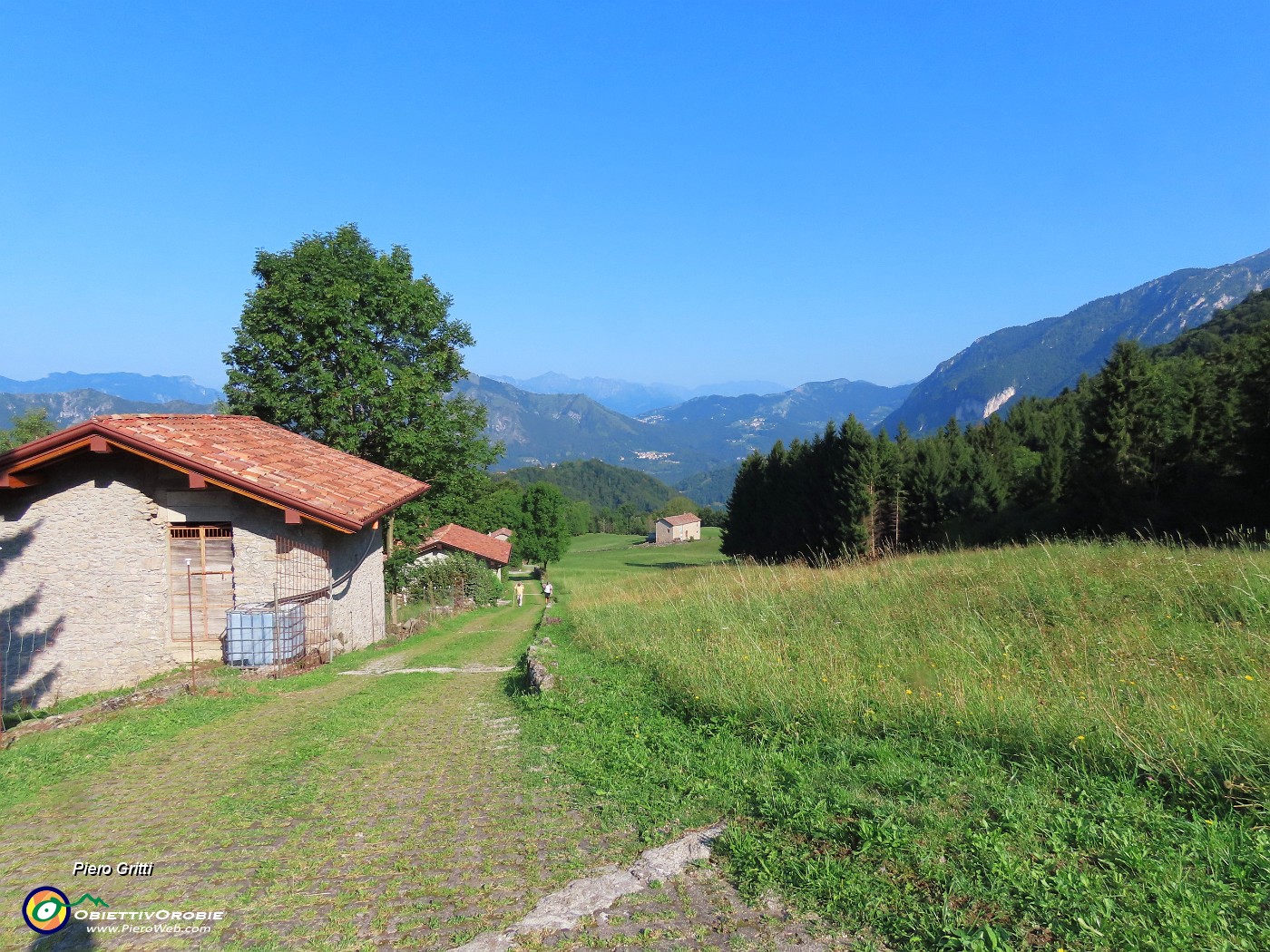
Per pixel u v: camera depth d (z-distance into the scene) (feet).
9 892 13.14
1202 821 11.65
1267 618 25.08
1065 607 30.32
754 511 186.80
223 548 44.96
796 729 18.93
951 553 63.10
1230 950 8.74
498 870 12.89
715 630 35.01
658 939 10.27
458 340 96.12
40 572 43.11
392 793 17.74
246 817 16.46
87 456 43.91
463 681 37.22
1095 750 14.71
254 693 33.50
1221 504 73.92
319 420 80.02
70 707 38.81
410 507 91.86
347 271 83.25
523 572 238.07
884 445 140.26
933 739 16.88
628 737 20.90
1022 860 11.00
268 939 10.93
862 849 11.91
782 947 9.98
